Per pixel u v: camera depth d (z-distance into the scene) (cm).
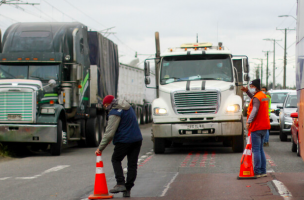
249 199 1060
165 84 2186
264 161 1386
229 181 1323
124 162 1855
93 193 1191
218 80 2173
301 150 1202
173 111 2114
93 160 1975
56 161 1958
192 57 2222
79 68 2347
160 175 1488
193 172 1540
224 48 2261
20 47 2319
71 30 2398
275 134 3378
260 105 1383
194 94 2100
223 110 2092
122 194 1188
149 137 3312
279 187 1190
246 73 2200
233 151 2161
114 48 3234
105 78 2919
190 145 2678
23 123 2127
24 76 2273
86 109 2592
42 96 2169
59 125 2172
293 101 2831
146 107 5250
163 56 2233
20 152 2411
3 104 2128
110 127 1129
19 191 1254
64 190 1259
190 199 1089
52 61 2275
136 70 4672
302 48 1166
